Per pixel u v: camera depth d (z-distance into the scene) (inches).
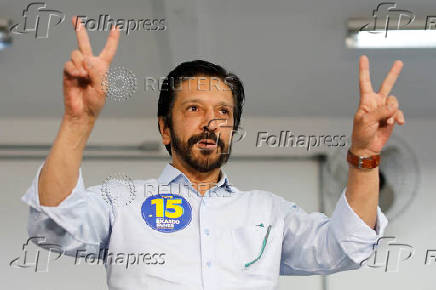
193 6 188.1
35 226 83.3
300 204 264.1
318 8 199.2
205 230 92.2
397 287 254.7
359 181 87.4
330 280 254.2
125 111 270.1
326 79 244.5
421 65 235.5
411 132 277.3
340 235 88.7
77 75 77.5
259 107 268.1
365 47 217.2
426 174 270.7
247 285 89.6
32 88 251.6
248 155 271.3
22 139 272.1
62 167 80.0
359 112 84.2
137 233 90.7
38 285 249.1
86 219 87.0
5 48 220.4
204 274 88.4
